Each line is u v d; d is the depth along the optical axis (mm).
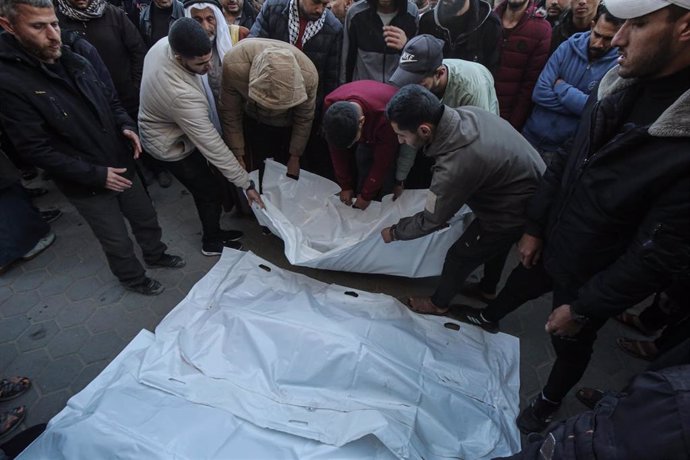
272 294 2012
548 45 2338
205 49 1646
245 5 3225
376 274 2412
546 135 2355
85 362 1904
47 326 2064
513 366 1809
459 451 1407
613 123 1078
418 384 1570
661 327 1977
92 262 2439
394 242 2008
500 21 2209
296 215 2305
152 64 1762
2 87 1375
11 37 1377
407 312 1975
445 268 1934
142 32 2871
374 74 2381
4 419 1628
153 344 1718
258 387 1525
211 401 1456
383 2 2217
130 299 2219
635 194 961
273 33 2398
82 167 1616
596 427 625
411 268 2143
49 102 1484
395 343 1728
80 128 1613
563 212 1231
